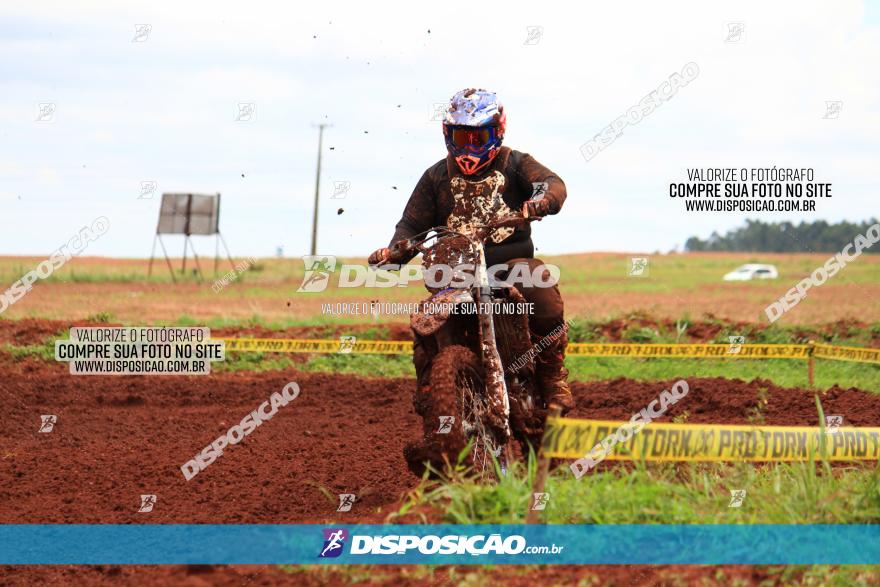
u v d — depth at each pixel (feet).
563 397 48.73
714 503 40.96
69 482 55.01
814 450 42.57
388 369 109.19
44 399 88.53
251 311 169.58
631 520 39.19
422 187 50.62
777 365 111.24
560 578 34.83
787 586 34.37
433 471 42.27
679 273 381.60
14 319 133.39
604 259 480.23
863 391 82.12
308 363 111.65
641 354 110.22
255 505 48.75
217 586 35.83
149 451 63.93
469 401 45.29
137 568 39.19
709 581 34.42
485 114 47.19
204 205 301.02
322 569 36.27
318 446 65.46
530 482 41.32
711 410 77.05
